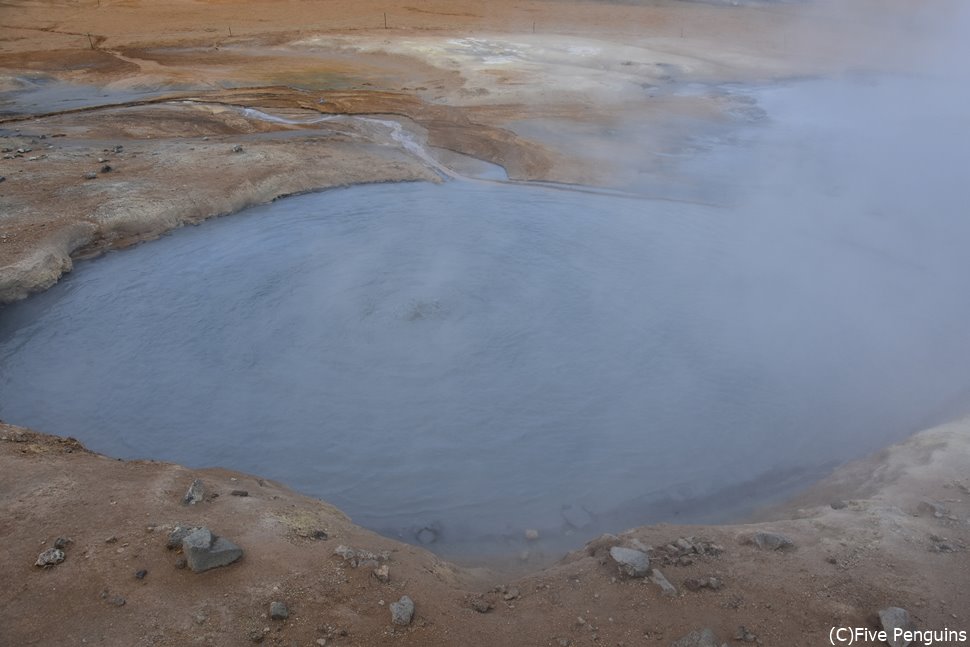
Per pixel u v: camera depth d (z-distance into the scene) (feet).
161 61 87.86
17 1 114.93
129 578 15.99
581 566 18.02
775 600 16.19
